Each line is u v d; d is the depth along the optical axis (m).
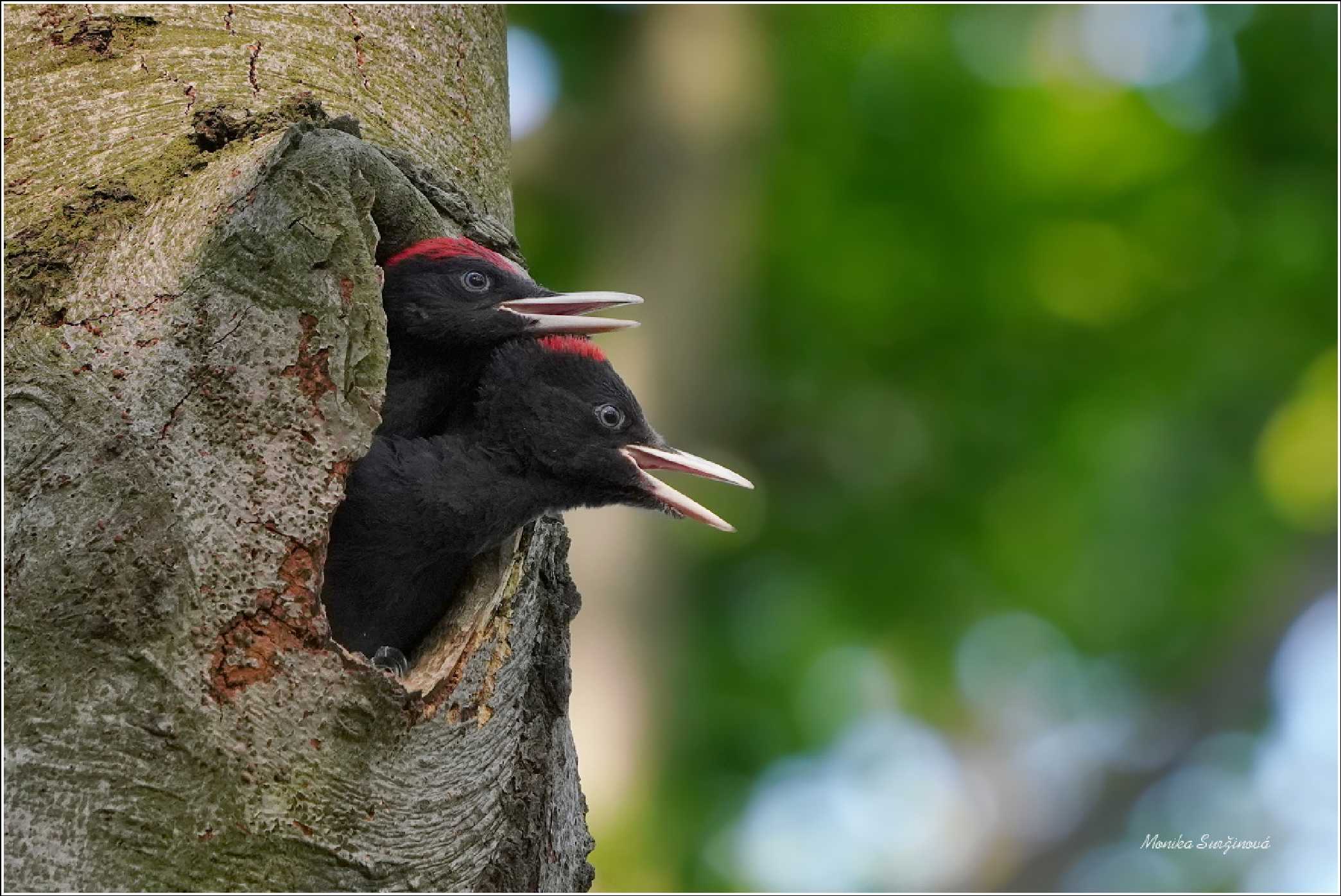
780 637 14.23
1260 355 14.37
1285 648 14.66
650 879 12.12
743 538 14.22
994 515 14.52
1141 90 14.56
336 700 4.65
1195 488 14.35
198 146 5.53
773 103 14.16
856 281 14.62
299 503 4.75
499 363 6.30
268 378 4.82
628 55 14.11
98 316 4.88
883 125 14.68
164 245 5.01
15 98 5.64
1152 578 14.41
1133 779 14.97
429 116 6.46
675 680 13.15
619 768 12.50
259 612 4.64
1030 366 14.66
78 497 4.55
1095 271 14.41
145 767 4.39
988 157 14.52
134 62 5.82
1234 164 14.53
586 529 13.20
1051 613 14.49
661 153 13.65
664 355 13.26
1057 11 14.61
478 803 5.10
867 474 14.55
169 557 4.55
